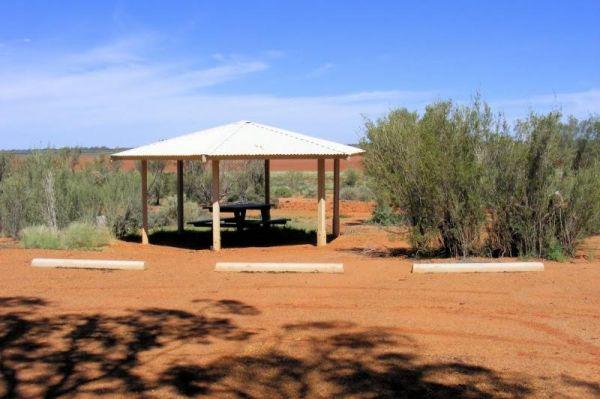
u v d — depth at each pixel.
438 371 5.96
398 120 13.96
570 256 11.88
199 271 11.08
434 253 12.58
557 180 12.03
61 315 8.11
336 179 17.75
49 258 12.58
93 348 6.78
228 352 6.59
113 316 8.05
